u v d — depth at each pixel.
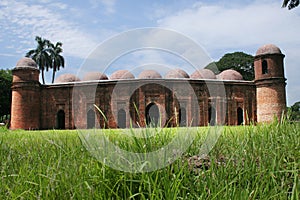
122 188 2.08
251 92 31.17
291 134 3.68
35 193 2.04
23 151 3.86
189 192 2.07
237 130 5.26
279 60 30.55
